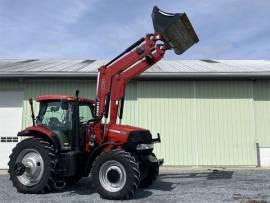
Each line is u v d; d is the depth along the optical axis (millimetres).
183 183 9266
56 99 8281
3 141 13430
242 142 13445
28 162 7887
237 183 9242
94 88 13594
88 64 15594
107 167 7273
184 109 13609
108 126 8062
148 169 8406
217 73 13070
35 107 13531
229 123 13531
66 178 8273
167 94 13648
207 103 13617
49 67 14281
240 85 13695
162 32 7918
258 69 13648
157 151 13453
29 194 7777
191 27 7914
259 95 13664
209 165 13352
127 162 7109
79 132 8086
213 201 6953
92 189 8438
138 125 13555
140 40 8273
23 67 14297
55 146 7934
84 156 8094
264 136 13500
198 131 13500
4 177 10867
